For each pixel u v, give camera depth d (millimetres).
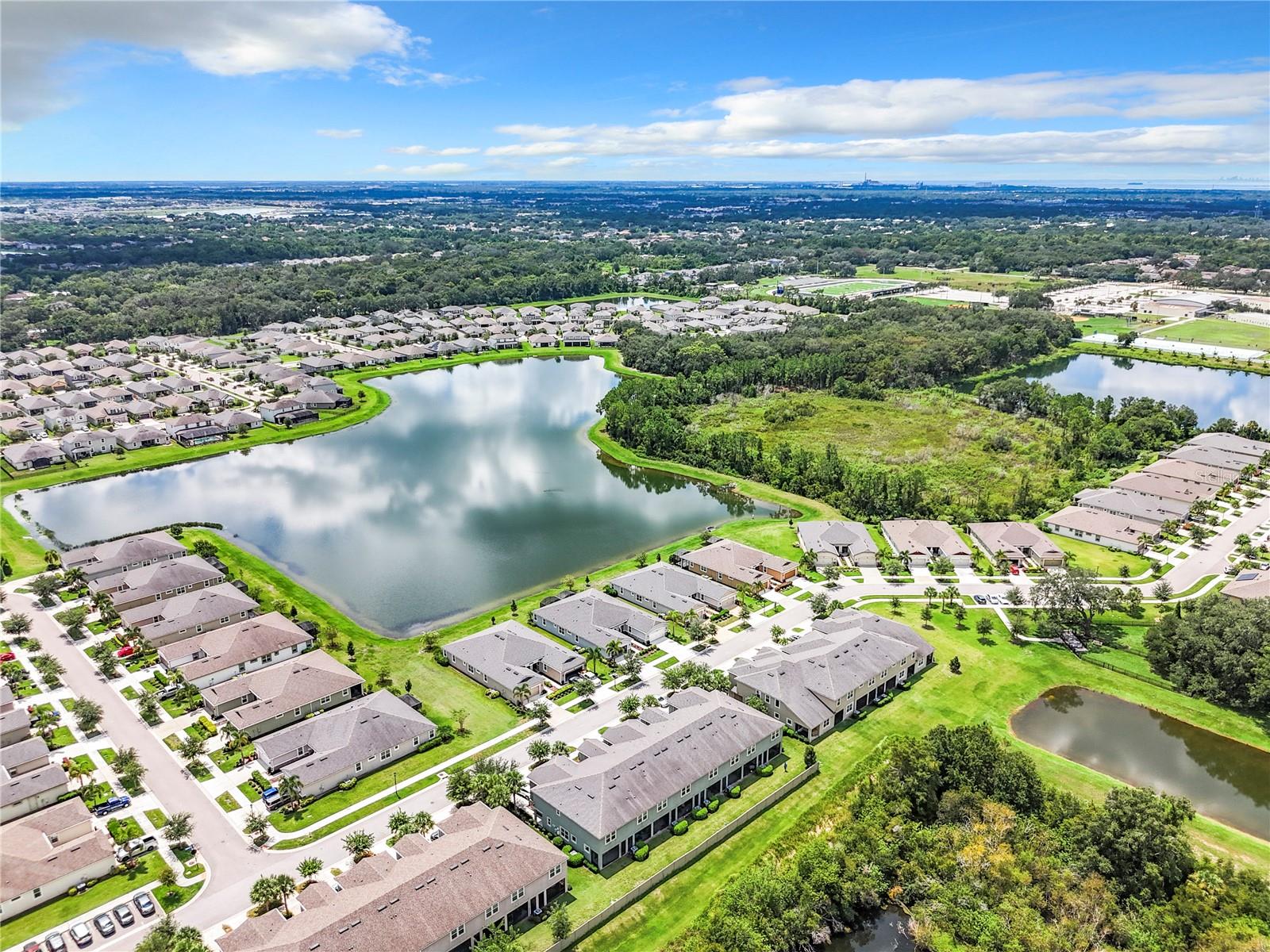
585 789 102000
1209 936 85250
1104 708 133000
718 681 130875
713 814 108375
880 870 97250
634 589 164125
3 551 184500
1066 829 101062
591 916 91000
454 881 88312
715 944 84375
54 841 99812
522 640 142125
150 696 131625
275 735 117625
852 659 133625
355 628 153250
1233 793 113438
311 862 94312
